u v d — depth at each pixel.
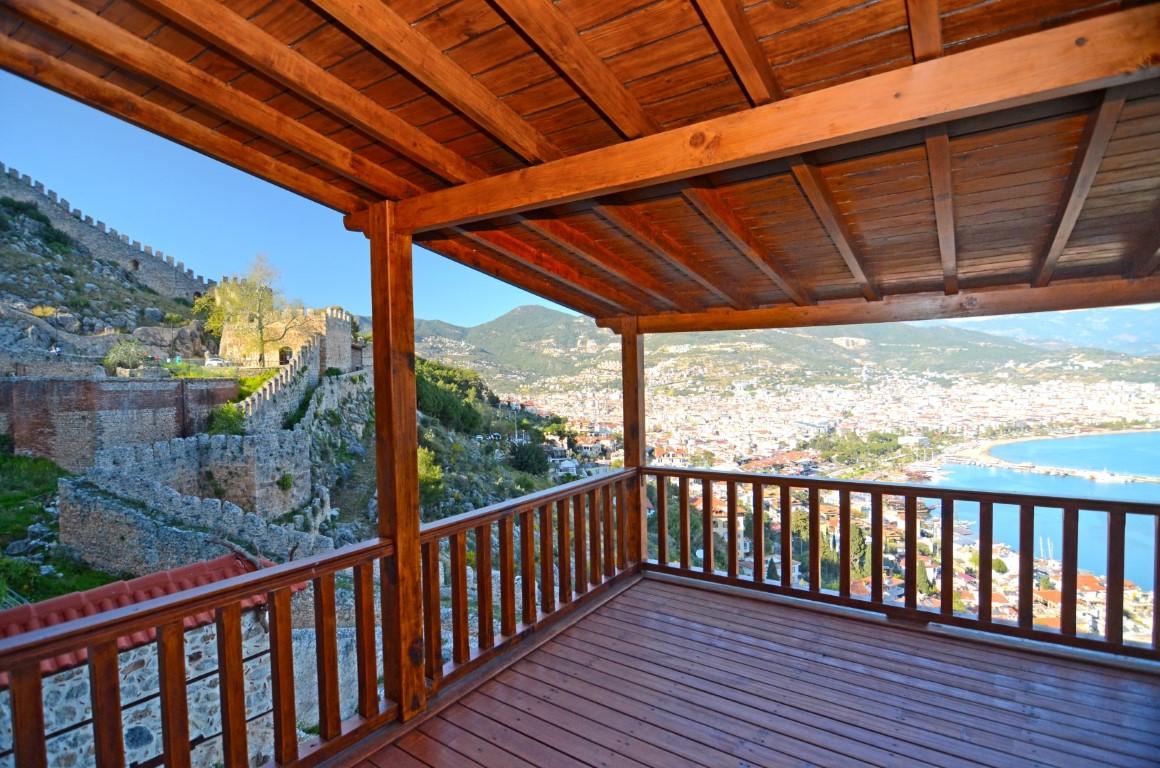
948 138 1.58
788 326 3.98
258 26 1.28
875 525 3.31
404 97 1.60
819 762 2.03
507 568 3.01
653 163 1.55
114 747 1.53
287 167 2.00
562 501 3.46
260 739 5.85
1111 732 2.16
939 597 3.15
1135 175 1.86
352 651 8.52
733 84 1.49
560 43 1.19
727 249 2.87
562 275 3.16
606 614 3.44
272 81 1.49
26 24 1.22
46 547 12.15
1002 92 1.09
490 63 1.40
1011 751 2.06
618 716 2.35
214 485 16.77
